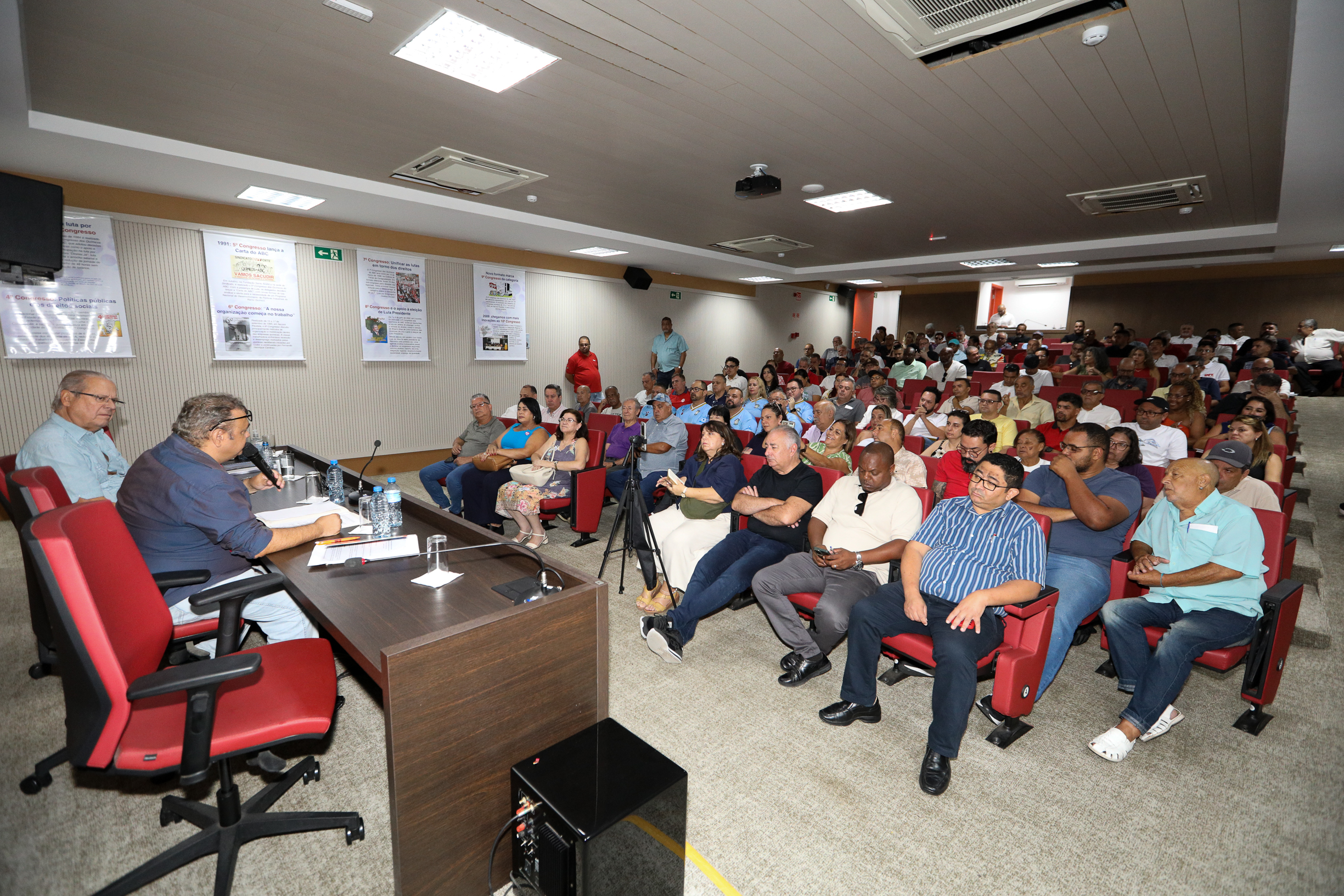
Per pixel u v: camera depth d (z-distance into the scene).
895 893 1.53
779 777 1.95
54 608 1.20
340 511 2.39
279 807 1.78
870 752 2.09
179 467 1.91
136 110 3.34
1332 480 4.66
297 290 5.67
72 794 1.84
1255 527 2.15
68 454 2.59
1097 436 2.61
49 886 1.52
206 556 2.01
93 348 4.65
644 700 2.38
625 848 1.27
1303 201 4.68
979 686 2.50
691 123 3.55
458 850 1.37
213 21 2.46
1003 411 5.18
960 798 1.87
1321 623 2.78
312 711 1.45
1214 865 1.62
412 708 1.23
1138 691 2.08
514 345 7.44
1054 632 2.27
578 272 8.02
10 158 3.89
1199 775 1.99
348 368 6.10
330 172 4.51
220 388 5.32
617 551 4.12
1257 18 2.37
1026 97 3.16
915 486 3.03
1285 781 1.96
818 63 2.82
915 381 7.61
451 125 3.60
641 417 5.93
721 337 10.54
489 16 2.44
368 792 1.86
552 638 1.48
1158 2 2.29
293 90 3.11
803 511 2.83
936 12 2.35
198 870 1.57
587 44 2.66
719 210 5.66
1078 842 1.70
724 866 1.60
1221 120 3.42
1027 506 2.79
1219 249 6.84
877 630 2.18
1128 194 4.93
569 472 4.17
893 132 3.66
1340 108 2.82
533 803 1.33
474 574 1.82
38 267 3.62
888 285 13.29
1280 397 4.75
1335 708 2.34
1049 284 14.94
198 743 1.28
